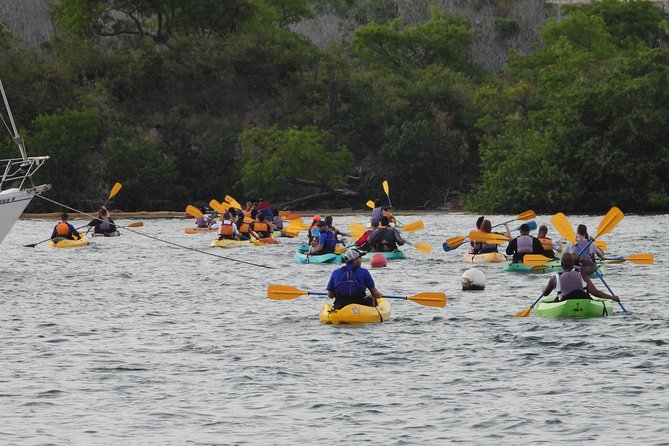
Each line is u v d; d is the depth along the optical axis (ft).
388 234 284.61
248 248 330.13
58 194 606.14
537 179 553.23
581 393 120.37
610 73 562.66
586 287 173.68
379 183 652.89
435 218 521.65
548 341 149.69
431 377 129.59
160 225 480.23
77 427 110.01
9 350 148.87
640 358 137.08
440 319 171.83
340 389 124.16
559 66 636.48
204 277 245.86
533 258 239.09
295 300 201.57
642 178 548.31
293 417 112.78
